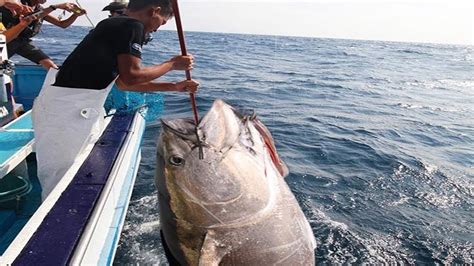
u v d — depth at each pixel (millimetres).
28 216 3559
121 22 2602
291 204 1813
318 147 8836
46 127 2912
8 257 2035
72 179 2898
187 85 2396
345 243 5004
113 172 3049
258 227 1692
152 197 5605
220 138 1812
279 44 68875
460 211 6137
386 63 40000
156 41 47500
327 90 18344
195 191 1730
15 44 5074
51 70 3191
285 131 10062
